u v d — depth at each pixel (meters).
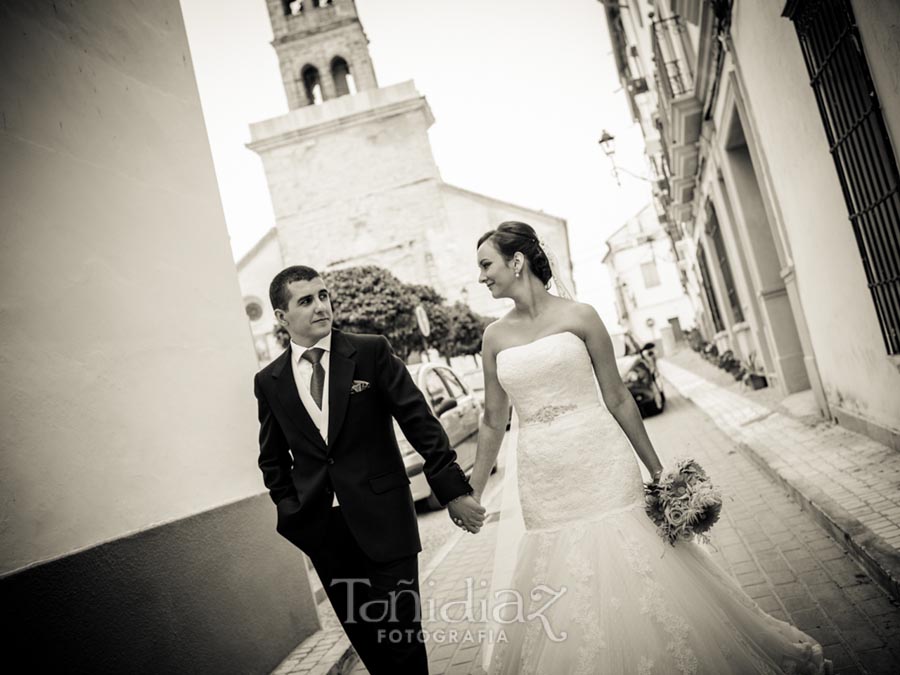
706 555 2.82
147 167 4.37
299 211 37.47
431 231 36.97
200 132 5.11
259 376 3.12
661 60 11.59
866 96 4.50
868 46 4.23
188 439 4.08
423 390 8.09
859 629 3.14
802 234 6.87
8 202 3.21
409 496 3.02
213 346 4.58
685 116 10.51
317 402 3.01
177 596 3.50
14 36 3.51
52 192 3.50
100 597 3.02
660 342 48.12
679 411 12.62
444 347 24.75
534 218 36.81
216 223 5.00
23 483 2.89
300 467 3.00
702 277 21.69
